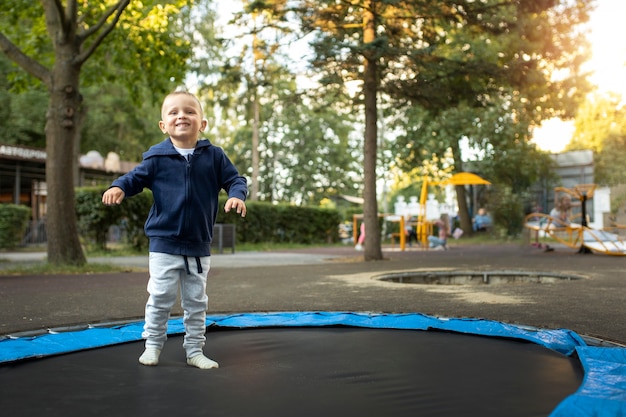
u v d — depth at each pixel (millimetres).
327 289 6316
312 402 1879
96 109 23484
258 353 2693
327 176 41688
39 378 2240
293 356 2613
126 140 26562
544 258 11906
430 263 10617
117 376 2271
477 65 10984
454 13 10461
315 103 12336
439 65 11000
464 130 23328
